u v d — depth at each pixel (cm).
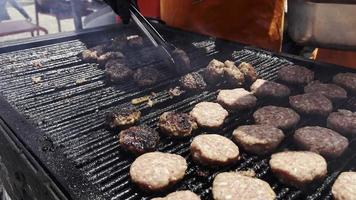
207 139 151
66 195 121
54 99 193
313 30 206
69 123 171
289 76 207
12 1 557
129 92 205
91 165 143
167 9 334
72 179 126
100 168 141
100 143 156
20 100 191
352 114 169
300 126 174
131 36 287
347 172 136
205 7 297
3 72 223
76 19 359
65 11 562
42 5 563
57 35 275
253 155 153
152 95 200
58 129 165
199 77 205
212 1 291
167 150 155
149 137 151
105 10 399
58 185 125
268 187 128
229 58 241
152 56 252
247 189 126
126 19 210
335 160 150
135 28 301
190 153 153
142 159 141
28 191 143
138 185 132
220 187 129
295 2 211
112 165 144
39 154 138
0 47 249
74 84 212
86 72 230
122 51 260
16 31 463
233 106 182
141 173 132
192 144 149
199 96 200
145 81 208
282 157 142
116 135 163
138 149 146
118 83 215
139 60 245
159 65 239
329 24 199
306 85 204
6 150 154
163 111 184
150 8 381
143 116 179
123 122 164
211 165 144
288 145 160
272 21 289
